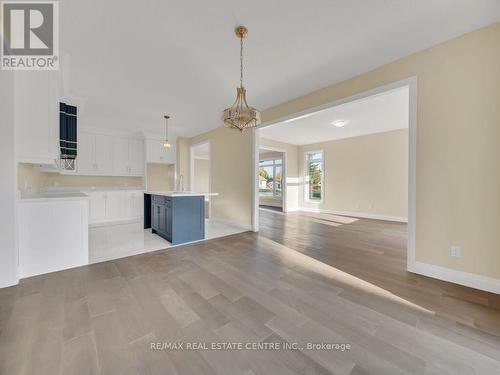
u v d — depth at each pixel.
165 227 4.06
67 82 3.21
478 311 1.82
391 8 1.90
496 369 1.25
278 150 7.96
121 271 2.63
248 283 2.33
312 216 7.11
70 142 3.63
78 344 1.43
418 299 2.01
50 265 2.60
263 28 2.14
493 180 2.11
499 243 2.08
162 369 1.26
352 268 2.74
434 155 2.43
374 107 4.31
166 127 5.64
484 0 1.81
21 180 2.95
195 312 1.80
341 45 2.42
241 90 2.56
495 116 2.09
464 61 2.24
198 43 2.37
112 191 5.52
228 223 5.44
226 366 1.28
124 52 2.51
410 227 2.61
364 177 6.88
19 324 1.63
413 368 1.26
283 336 1.53
